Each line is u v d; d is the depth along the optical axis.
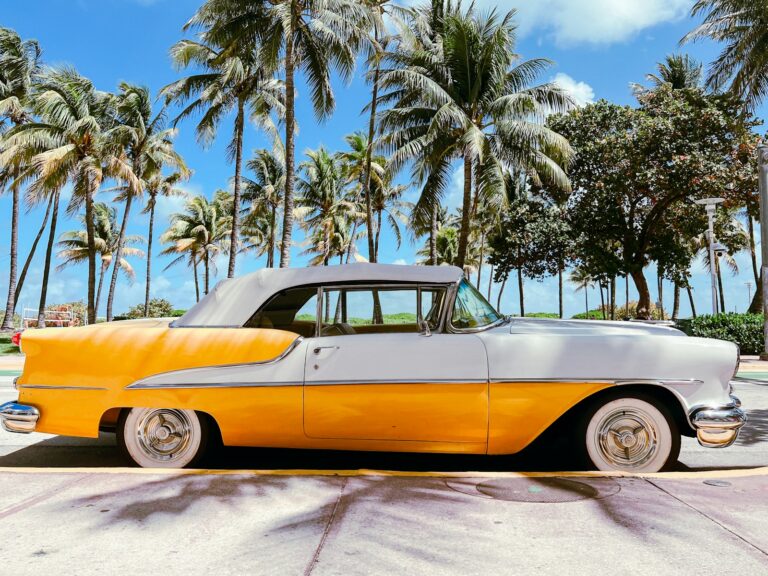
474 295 4.63
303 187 41.16
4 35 29.81
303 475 3.93
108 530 2.93
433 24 27.22
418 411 4.15
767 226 16.19
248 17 19.89
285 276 4.57
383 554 2.64
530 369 4.15
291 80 19.50
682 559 2.60
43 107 25.73
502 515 3.14
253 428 4.26
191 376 4.29
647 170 25.67
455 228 54.22
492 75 21.25
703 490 3.58
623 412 4.19
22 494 3.50
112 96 29.06
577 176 28.66
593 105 28.59
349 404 4.18
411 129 22.02
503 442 4.18
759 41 22.53
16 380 4.48
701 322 20.20
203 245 52.62
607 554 2.64
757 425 6.84
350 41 19.44
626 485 3.69
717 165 24.66
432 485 3.70
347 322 4.52
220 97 26.77
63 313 37.75
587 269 31.47
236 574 2.45
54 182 25.86
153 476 3.90
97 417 4.33
